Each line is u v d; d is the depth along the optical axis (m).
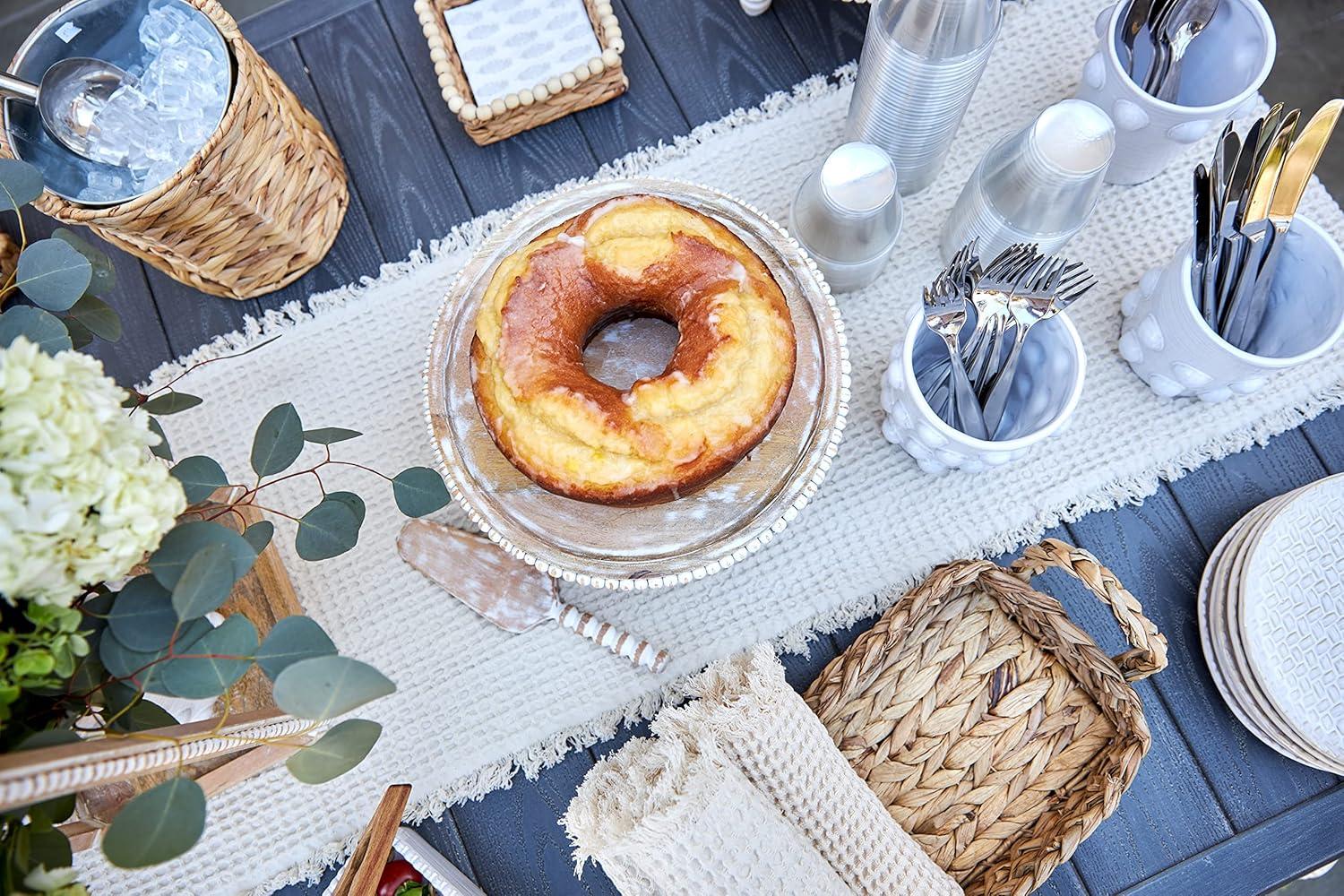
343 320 1.02
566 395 0.82
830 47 1.08
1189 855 0.92
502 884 0.93
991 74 1.06
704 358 0.83
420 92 1.08
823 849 0.84
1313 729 0.87
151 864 0.61
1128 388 0.99
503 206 1.05
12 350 0.58
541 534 0.87
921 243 1.03
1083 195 0.88
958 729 0.89
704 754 0.81
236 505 0.78
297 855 0.92
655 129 1.07
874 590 0.96
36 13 1.30
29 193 0.72
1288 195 0.84
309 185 0.99
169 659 0.65
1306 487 0.90
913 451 0.94
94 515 0.60
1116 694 0.82
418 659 0.96
